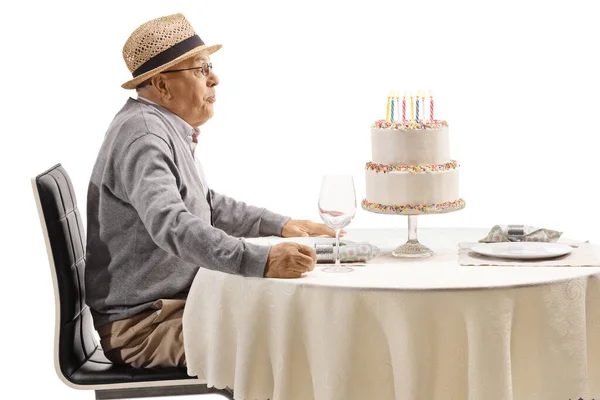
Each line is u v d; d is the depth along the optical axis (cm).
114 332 564
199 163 602
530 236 565
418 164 528
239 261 497
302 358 493
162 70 570
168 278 555
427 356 470
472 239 580
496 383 467
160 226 518
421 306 466
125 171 544
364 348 478
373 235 598
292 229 608
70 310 566
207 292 525
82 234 604
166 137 554
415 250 537
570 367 482
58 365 557
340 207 504
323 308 478
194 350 531
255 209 620
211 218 619
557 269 498
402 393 471
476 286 466
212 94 591
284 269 492
